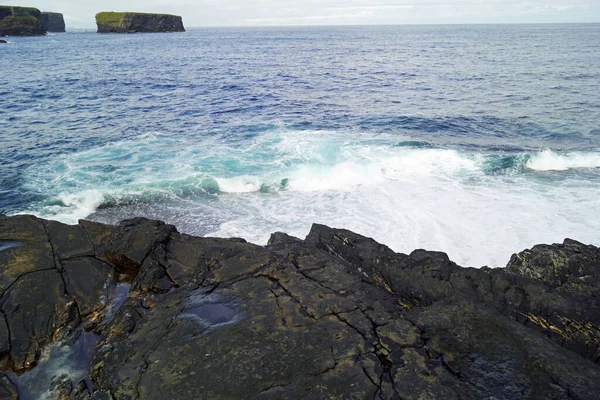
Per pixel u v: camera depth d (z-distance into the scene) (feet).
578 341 23.75
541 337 21.49
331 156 60.64
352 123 78.95
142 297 27.55
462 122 79.46
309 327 21.85
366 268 30.32
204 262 28.96
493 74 135.44
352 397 17.49
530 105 91.66
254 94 107.24
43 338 24.76
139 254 31.63
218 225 43.83
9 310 25.48
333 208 47.03
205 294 25.23
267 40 395.14
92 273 29.99
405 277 28.68
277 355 19.97
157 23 593.83
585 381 18.42
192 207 47.73
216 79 132.98
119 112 86.22
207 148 64.49
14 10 447.01
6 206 46.26
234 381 18.67
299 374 18.84
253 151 63.00
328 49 263.70
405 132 73.46
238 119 82.02
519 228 41.98
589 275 29.12
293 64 176.24
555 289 28.35
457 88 112.47
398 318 22.59
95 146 64.95
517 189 50.70
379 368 19.01
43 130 72.49
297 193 51.16
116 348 21.45
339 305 23.61
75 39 393.09
